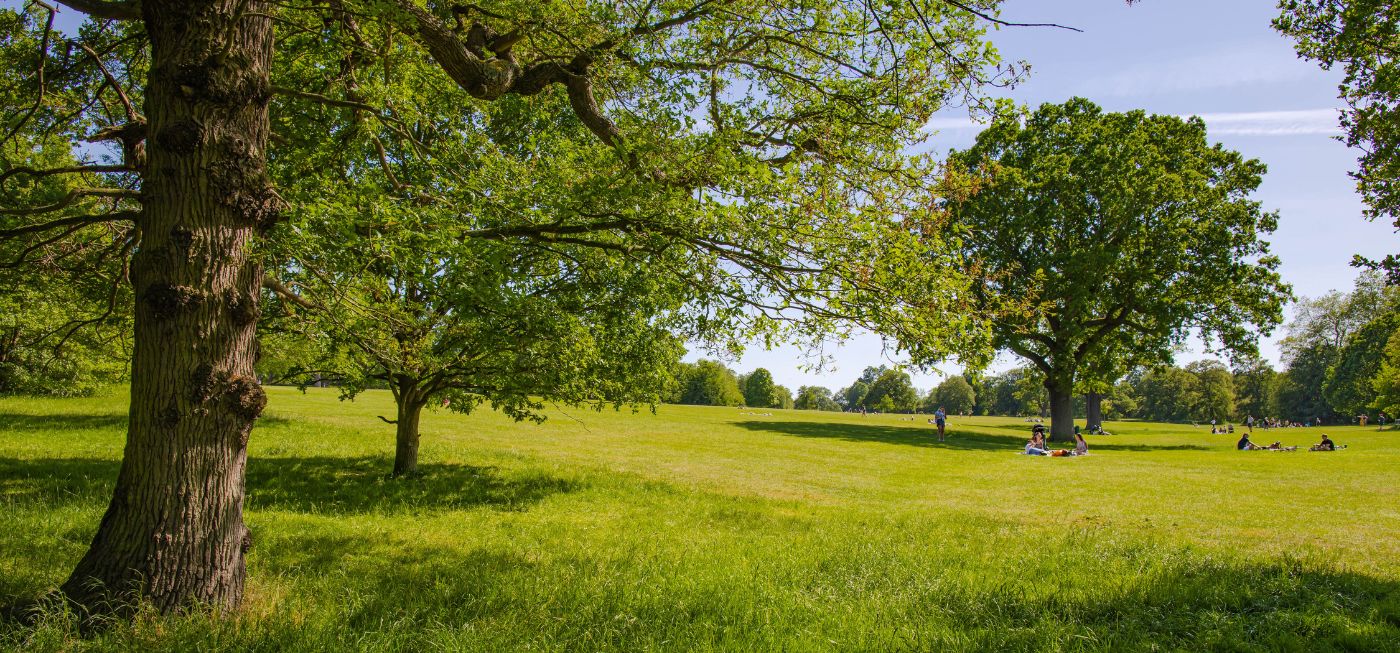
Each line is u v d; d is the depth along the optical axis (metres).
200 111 4.99
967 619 5.93
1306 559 8.60
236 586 5.20
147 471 4.83
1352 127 15.41
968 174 7.08
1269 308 33.97
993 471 22.16
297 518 10.01
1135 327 36.12
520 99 10.49
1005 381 135.75
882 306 6.38
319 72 8.82
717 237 6.63
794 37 7.72
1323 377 87.88
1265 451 31.42
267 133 5.56
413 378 14.47
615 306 9.77
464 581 6.61
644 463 21.70
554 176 7.85
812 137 7.86
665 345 13.84
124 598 4.69
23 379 27.64
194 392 4.88
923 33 7.14
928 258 6.72
